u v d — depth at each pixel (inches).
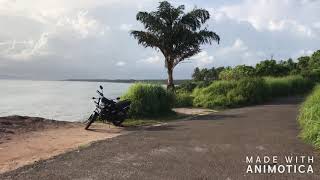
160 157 340.5
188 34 1168.8
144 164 317.1
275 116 629.6
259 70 1535.4
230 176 284.0
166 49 1186.6
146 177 282.5
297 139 418.0
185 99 866.1
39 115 847.7
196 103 853.8
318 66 1818.4
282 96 1132.5
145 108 655.1
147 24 1177.4
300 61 1930.4
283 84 1171.9
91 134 470.6
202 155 347.3
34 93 2128.4
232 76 1227.2
